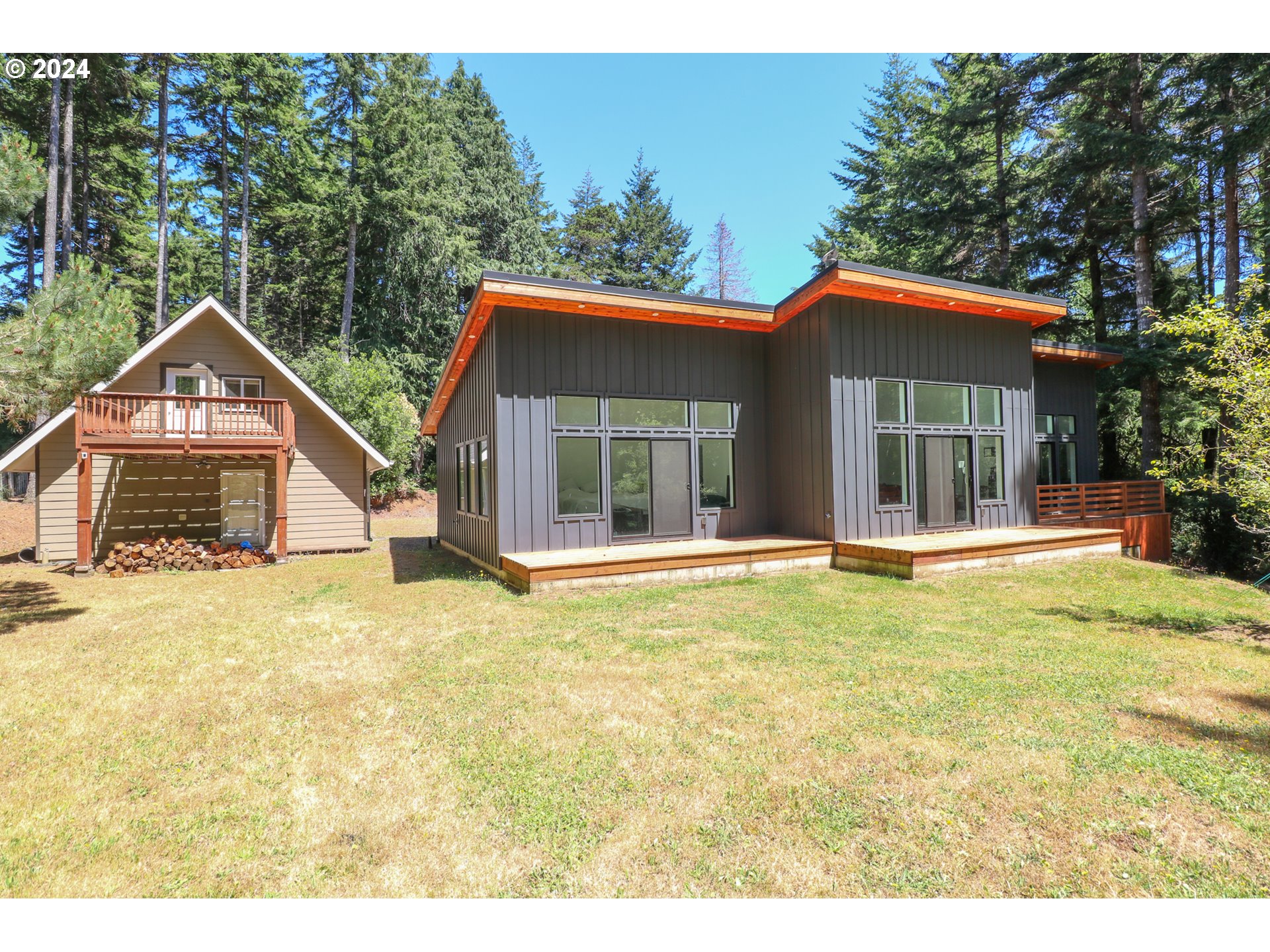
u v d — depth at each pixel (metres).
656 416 10.06
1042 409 14.69
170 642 6.10
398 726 3.92
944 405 10.60
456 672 4.91
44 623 7.01
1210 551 14.33
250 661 5.42
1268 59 12.74
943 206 21.81
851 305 9.71
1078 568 9.28
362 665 5.23
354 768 3.38
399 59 25.94
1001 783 3.00
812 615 6.61
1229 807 2.77
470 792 3.07
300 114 29.61
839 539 9.46
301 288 31.59
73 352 6.79
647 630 6.06
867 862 2.48
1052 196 19.30
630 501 9.80
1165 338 15.34
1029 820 2.71
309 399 13.93
